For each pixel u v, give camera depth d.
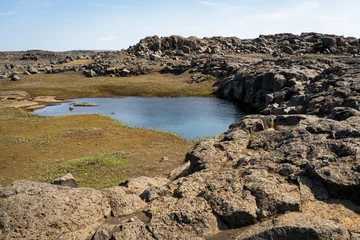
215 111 63.31
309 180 10.16
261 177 10.38
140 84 94.31
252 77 73.31
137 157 29.48
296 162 11.11
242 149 14.64
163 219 9.09
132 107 67.25
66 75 110.75
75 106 68.00
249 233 8.18
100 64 117.81
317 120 15.85
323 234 7.52
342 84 38.25
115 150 32.66
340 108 18.64
